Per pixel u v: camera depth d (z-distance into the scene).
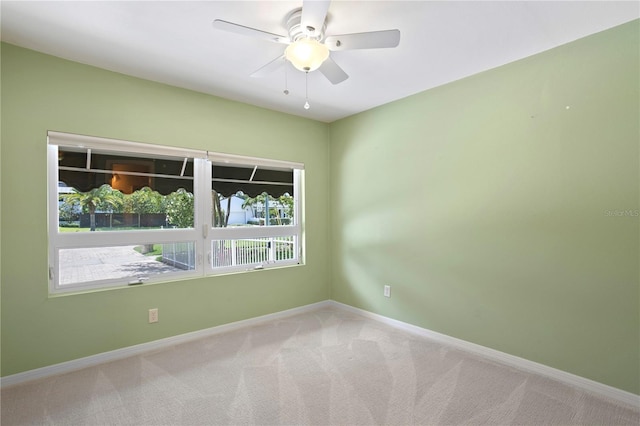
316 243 4.00
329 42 1.81
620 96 2.04
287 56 1.90
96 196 2.62
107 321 2.59
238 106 3.33
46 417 1.89
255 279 3.45
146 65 2.54
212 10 1.86
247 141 3.40
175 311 2.93
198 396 2.10
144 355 2.68
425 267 3.10
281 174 3.77
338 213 4.01
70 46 2.25
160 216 2.93
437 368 2.46
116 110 2.64
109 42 2.20
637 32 1.97
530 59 2.40
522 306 2.46
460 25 2.00
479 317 2.71
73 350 2.45
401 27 2.02
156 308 2.82
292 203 3.87
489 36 2.13
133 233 2.79
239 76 2.74
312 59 1.86
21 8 1.82
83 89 2.50
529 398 2.07
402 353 2.72
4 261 2.21
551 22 1.98
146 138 2.79
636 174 1.99
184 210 3.06
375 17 1.92
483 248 2.68
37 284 2.32
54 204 2.44
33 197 2.31
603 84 2.10
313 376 2.34
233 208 3.39
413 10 1.85
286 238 3.81
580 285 2.20
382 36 1.74
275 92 3.09
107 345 2.59
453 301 2.89
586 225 2.17
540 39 2.18
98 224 2.63
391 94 3.17
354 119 3.78
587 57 2.15
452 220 2.88
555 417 1.89
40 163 2.33
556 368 2.30
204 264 3.17
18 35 2.11
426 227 3.08
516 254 2.49
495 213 2.61
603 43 2.09
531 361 2.42
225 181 3.33
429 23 1.98
